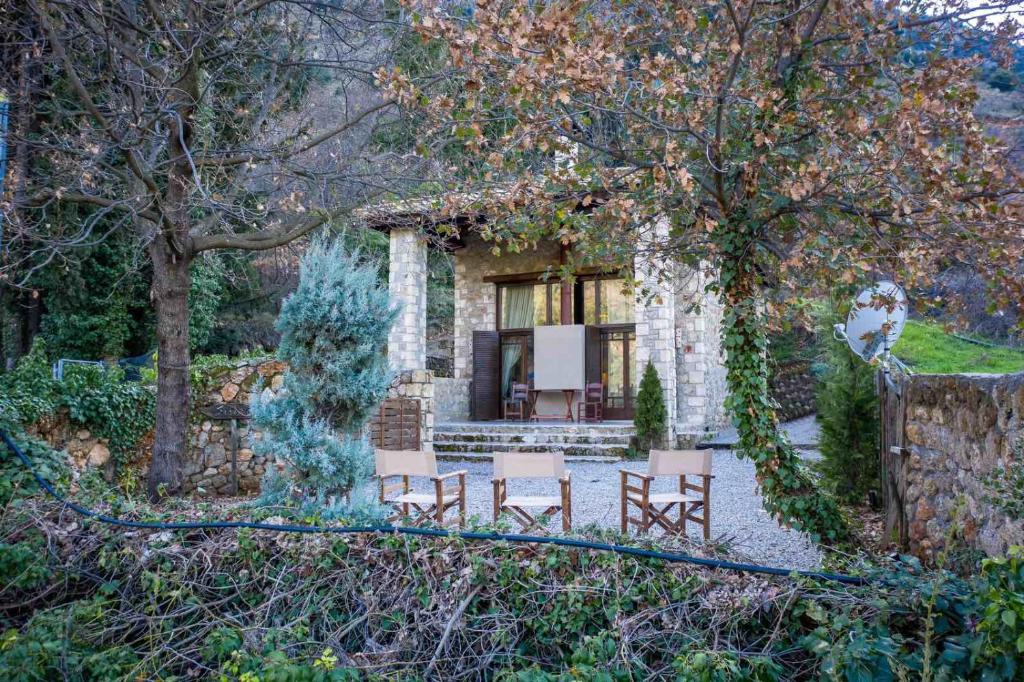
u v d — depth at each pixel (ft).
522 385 48.88
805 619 9.97
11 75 21.08
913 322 46.88
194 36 20.43
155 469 21.21
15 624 12.89
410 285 44.60
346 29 22.22
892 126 14.26
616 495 27.02
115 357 48.37
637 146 17.62
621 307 48.70
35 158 22.80
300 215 24.47
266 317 62.54
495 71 14.61
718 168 15.70
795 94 16.88
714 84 15.24
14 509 14.28
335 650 10.97
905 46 16.61
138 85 19.30
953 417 13.46
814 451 36.68
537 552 11.23
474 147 15.58
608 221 18.10
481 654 10.77
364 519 13.65
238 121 26.48
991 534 11.25
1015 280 13.75
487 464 38.70
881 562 11.10
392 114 26.03
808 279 16.49
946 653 8.07
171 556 12.75
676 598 10.39
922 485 15.31
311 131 26.76
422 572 11.41
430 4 14.10
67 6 19.16
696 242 18.45
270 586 12.14
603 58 13.78
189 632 11.94
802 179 13.99
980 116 16.07
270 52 23.95
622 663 9.79
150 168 19.98
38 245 29.58
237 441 27.30
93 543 13.43
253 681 9.42
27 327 49.06
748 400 16.40
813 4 15.88
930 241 14.79
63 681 10.58
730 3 14.57
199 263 52.70
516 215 17.98
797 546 18.28
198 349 57.36
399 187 23.12
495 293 52.19
